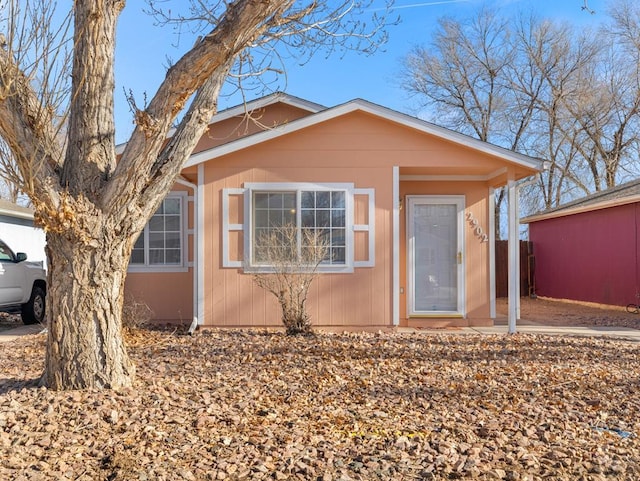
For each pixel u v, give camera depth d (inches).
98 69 164.9
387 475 119.3
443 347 285.4
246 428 147.1
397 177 344.5
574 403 179.6
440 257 389.4
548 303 603.5
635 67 893.2
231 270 343.0
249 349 275.1
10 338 339.9
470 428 152.3
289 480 115.9
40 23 151.3
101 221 164.9
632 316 458.0
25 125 149.6
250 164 343.6
